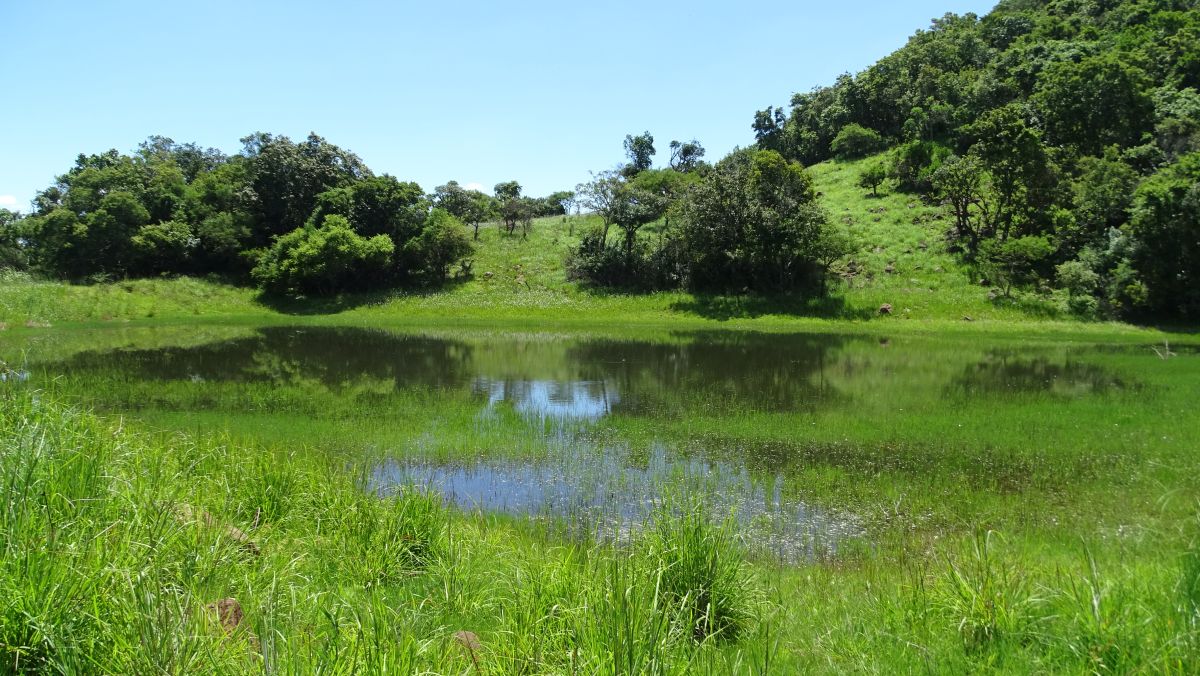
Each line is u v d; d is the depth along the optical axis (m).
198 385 18.25
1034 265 39.88
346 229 44.66
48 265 46.78
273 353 25.56
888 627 4.92
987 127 40.97
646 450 12.73
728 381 20.45
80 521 4.41
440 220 47.56
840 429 14.09
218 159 68.56
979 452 12.34
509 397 17.97
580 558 6.15
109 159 59.28
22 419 5.72
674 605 4.59
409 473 11.16
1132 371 21.67
